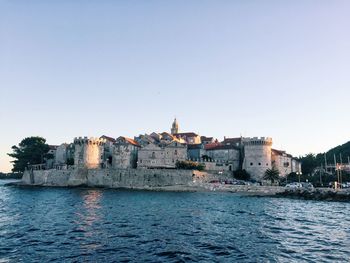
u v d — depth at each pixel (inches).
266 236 1391.5
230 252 1119.6
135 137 6973.4
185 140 6761.8
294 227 1621.6
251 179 5290.4
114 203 2721.5
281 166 5605.3
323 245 1229.1
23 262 988.6
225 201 2992.1
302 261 1017.5
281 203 2871.6
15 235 1378.0
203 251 1131.3
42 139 6437.0
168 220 1809.8
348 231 1518.2
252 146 5378.9
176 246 1198.3
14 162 6274.6
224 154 5718.5
